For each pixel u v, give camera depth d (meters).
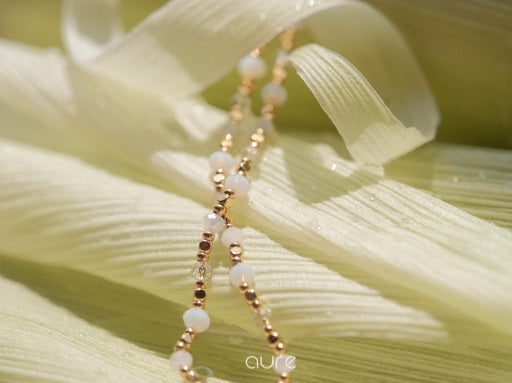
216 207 0.20
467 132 0.23
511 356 0.20
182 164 0.21
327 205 0.20
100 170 0.22
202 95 0.24
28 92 0.23
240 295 0.20
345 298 0.19
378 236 0.19
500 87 0.23
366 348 0.20
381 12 0.23
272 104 0.22
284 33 0.22
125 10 0.24
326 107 0.20
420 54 0.23
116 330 0.20
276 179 0.21
